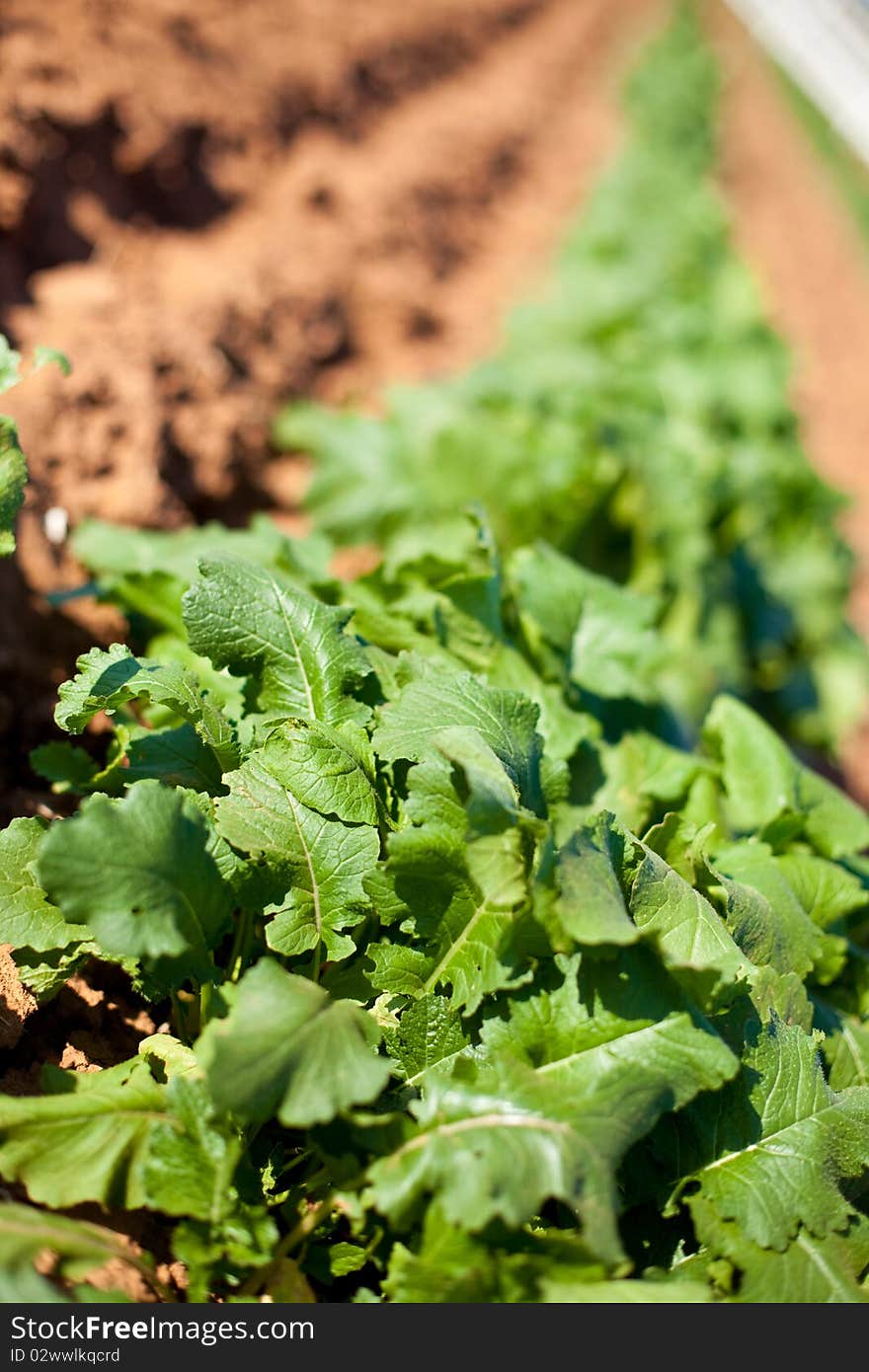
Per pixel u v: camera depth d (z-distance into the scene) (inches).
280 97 119.0
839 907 44.1
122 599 46.1
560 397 87.5
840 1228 37.4
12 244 67.2
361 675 40.6
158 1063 37.8
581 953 37.3
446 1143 34.8
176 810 36.3
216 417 66.2
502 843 36.2
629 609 49.8
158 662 39.5
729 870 43.3
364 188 119.9
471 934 37.9
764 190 317.4
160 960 36.4
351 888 37.9
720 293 149.9
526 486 72.6
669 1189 37.4
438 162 151.9
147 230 83.7
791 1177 37.6
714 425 105.6
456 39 224.5
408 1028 37.4
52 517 49.7
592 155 239.3
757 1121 38.1
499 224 163.2
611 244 149.6
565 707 45.9
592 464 76.4
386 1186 34.4
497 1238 35.1
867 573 124.6
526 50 287.1
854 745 95.3
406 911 37.7
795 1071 38.8
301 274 91.2
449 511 70.7
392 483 71.2
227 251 88.1
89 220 76.4
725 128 354.0
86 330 60.4
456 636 45.2
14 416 50.1
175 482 60.7
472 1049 37.4
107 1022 40.6
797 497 102.3
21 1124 34.9
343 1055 34.8
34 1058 39.1
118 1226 36.9
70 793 45.0
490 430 75.5
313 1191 37.3
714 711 48.1
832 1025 42.6
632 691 48.6
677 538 79.3
